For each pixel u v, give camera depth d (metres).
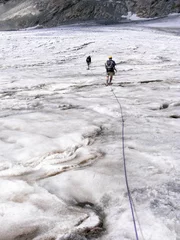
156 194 3.36
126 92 11.64
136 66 22.05
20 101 9.82
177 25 102.62
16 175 3.95
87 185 3.68
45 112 7.87
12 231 2.71
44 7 159.88
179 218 2.86
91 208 3.21
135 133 5.96
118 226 2.80
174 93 11.16
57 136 5.51
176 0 140.00
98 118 7.13
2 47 34.81
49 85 13.55
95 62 26.08
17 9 170.38
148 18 137.50
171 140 5.43
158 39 47.91
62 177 3.85
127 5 153.38
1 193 3.37
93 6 151.00
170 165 4.20
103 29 78.06
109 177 3.80
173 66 21.83
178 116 7.64
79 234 2.73
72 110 8.17
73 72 19.33
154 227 2.71
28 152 4.57
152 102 9.30
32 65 23.67
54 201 3.25
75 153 4.76
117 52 32.78
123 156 4.53
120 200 3.29
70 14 149.25
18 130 5.97
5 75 17.14
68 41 40.72
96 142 5.39
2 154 4.48
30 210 3.04
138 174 3.91
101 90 12.27
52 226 2.80
